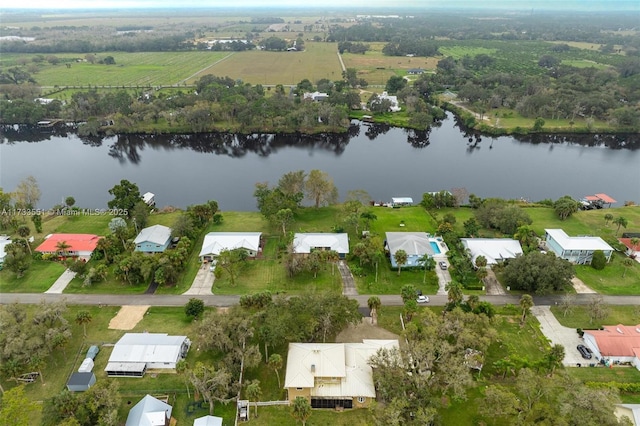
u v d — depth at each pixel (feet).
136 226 420.36
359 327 294.05
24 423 201.16
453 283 304.50
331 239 386.32
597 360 268.62
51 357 268.21
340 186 558.97
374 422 213.25
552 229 398.42
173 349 262.47
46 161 651.66
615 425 193.06
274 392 244.83
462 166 628.69
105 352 272.92
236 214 464.24
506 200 501.15
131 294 328.70
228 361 249.34
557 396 220.02
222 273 347.56
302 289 335.67
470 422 226.99
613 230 424.46
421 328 281.13
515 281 328.29
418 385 226.17
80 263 340.59
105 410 216.74
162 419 217.97
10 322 267.59
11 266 343.05
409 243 370.53
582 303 319.47
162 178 588.50
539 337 284.41
